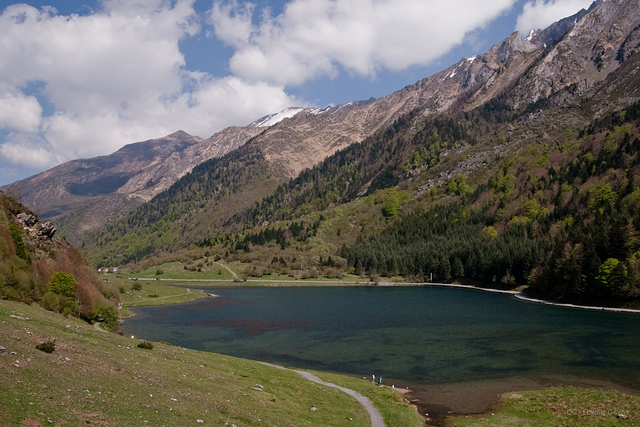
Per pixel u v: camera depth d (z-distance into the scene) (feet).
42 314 223.10
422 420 168.96
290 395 169.99
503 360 265.75
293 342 331.98
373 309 519.19
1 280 246.27
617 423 157.28
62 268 349.00
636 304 458.91
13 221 358.84
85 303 306.14
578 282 512.63
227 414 123.95
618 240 514.27
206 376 165.17
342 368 255.09
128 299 595.88
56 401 95.04
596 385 213.25
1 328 141.49
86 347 154.51
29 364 112.47
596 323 386.11
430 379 231.09
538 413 175.01
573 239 590.55
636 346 293.84
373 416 162.40
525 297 603.26
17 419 80.64
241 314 491.31
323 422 142.51
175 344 323.78
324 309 527.40
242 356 285.23
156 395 121.49
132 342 207.82
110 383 119.85
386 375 240.12
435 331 366.43
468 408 185.47
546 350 287.89
